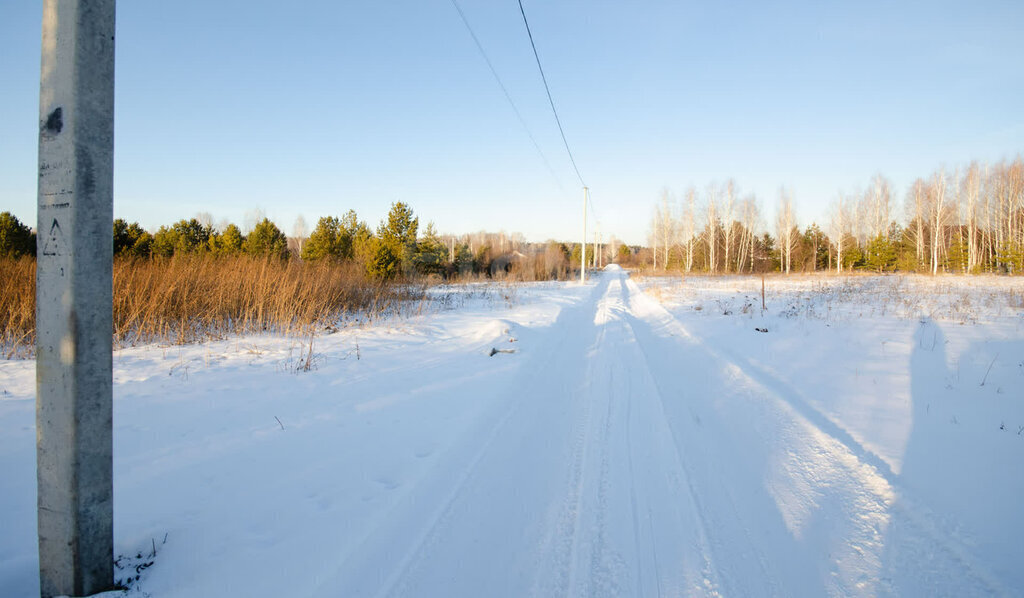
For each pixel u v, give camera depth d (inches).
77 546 88.2
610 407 228.7
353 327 461.7
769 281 1171.9
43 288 87.0
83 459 88.4
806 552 116.7
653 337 458.3
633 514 133.0
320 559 109.7
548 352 370.0
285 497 137.2
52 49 84.7
